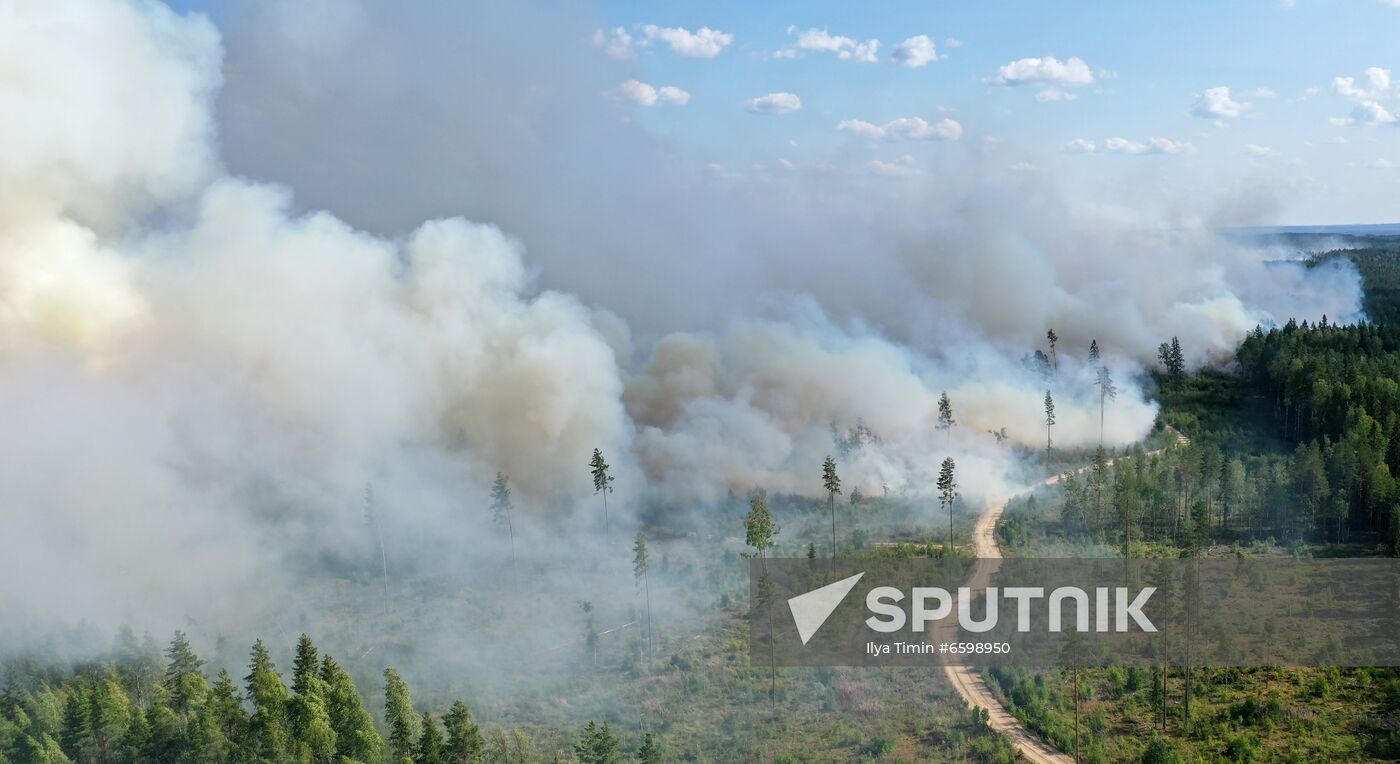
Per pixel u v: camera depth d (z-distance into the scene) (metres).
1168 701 108.06
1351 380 190.75
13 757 101.00
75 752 103.62
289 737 98.75
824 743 104.69
